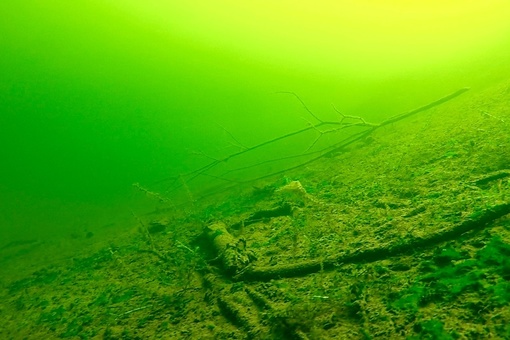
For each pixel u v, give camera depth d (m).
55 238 11.63
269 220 5.93
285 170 10.66
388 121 10.31
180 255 5.67
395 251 3.41
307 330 2.73
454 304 2.42
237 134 24.52
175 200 12.37
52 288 6.00
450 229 3.30
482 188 4.06
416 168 5.55
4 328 4.82
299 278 3.69
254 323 3.13
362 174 6.57
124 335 3.67
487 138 5.37
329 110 22.09
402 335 2.35
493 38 21.09
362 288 3.03
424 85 15.67
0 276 8.19
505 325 2.07
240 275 4.14
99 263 6.70
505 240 2.87
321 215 5.17
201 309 3.77
